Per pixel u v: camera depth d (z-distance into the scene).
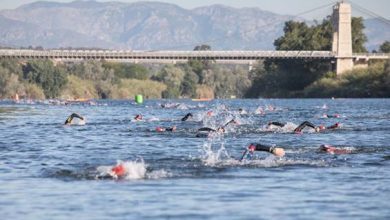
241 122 102.69
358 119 117.12
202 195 37.44
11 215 32.84
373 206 34.75
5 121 111.38
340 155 55.34
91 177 43.47
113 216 32.47
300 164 49.34
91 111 157.50
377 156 54.97
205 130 79.06
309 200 36.22
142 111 156.50
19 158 54.72
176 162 50.34
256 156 53.22
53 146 64.88
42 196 37.31
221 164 49.09
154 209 33.91
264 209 34.00
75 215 32.72
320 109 167.25
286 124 86.56
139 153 57.50
